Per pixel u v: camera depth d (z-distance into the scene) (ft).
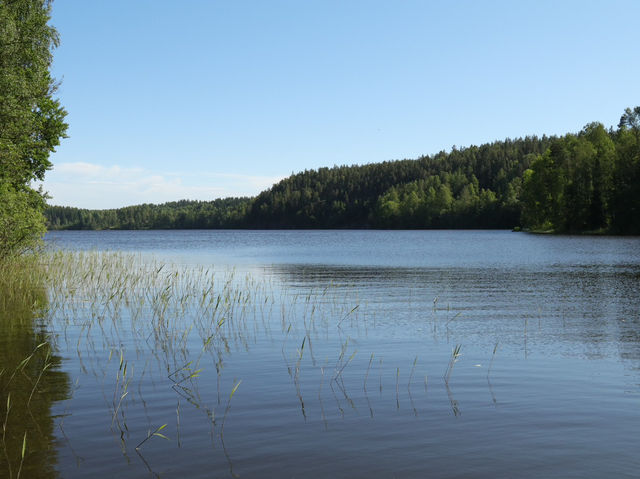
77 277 81.92
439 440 20.85
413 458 19.24
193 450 20.10
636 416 23.40
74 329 45.06
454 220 580.30
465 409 24.53
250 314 53.36
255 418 23.52
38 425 22.79
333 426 22.48
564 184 315.99
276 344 39.40
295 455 19.57
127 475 18.07
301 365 33.01
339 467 18.56
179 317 51.47
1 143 83.10
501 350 36.86
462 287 75.77
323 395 26.84
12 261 86.28
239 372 31.37
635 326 45.73
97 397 26.66
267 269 112.88
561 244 205.46
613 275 90.89
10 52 80.89
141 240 375.66
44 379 29.94
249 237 445.37
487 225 554.05
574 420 22.95
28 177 107.86
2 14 79.66
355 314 52.95
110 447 20.43
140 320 49.55
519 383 28.71
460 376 30.22
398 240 304.71
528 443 20.48
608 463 18.67
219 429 22.22
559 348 37.35
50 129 108.88
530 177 345.72
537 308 56.08
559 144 325.01
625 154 290.56
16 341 40.24
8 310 54.95
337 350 37.27
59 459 19.35
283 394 27.04
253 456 19.53
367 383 28.91
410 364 33.14
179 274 97.40
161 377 30.35
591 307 56.54
